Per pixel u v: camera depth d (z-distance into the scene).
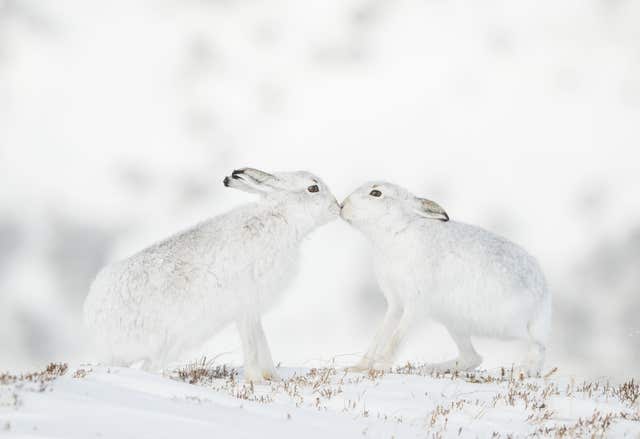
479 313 34.59
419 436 22.81
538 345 35.12
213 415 21.03
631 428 24.97
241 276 29.58
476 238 35.06
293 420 22.44
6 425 17.45
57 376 22.47
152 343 28.42
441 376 33.25
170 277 28.52
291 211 31.02
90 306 28.64
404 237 34.47
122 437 17.84
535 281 35.16
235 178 30.77
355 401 26.47
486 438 23.50
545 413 26.42
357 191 34.72
